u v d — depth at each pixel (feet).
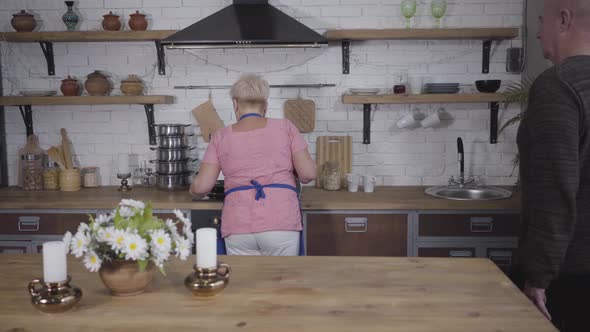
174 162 12.41
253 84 8.82
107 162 13.35
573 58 5.58
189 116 13.20
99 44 13.10
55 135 13.32
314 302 5.33
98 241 5.26
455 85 12.10
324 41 11.04
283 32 11.17
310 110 12.91
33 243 11.36
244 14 11.91
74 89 12.60
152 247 5.29
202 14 12.93
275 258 6.77
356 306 5.22
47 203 11.19
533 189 5.55
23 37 12.23
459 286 5.74
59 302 4.98
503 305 5.23
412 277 6.03
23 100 12.29
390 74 12.94
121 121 13.29
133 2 12.94
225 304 5.29
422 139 13.09
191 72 13.08
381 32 12.00
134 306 5.25
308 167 8.95
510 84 12.87
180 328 4.76
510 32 11.97
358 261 6.63
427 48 12.87
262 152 8.70
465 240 11.04
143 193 12.18
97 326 4.81
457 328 4.73
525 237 6.08
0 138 13.17
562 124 5.37
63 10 13.03
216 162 8.87
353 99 12.04
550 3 5.88
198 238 5.43
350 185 12.24
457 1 12.73
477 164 13.10
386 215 11.04
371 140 13.14
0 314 5.08
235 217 8.71
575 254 5.75
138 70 13.15
